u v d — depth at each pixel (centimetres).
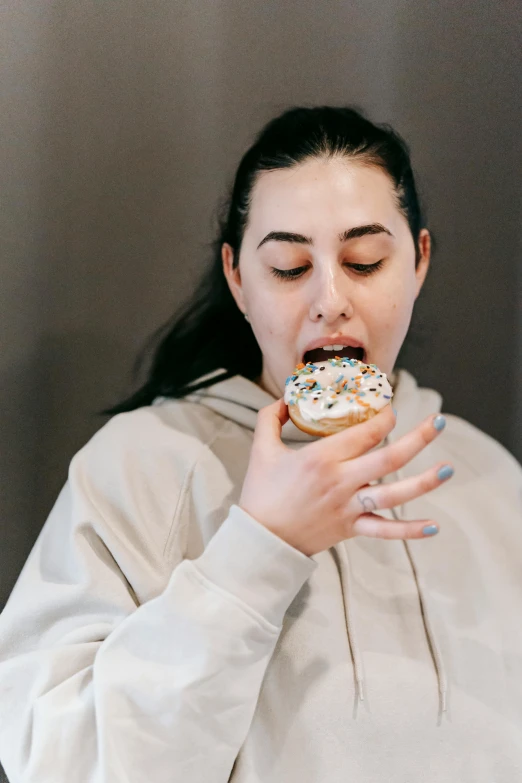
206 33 115
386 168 99
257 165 100
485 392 128
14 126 111
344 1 118
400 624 95
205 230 116
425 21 120
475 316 126
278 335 98
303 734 86
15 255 113
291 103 118
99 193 114
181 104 115
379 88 120
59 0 111
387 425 74
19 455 115
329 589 93
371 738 87
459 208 124
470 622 98
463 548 104
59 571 93
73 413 116
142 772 75
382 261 98
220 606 76
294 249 96
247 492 79
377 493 71
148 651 78
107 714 76
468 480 114
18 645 90
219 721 77
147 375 115
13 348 114
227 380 108
